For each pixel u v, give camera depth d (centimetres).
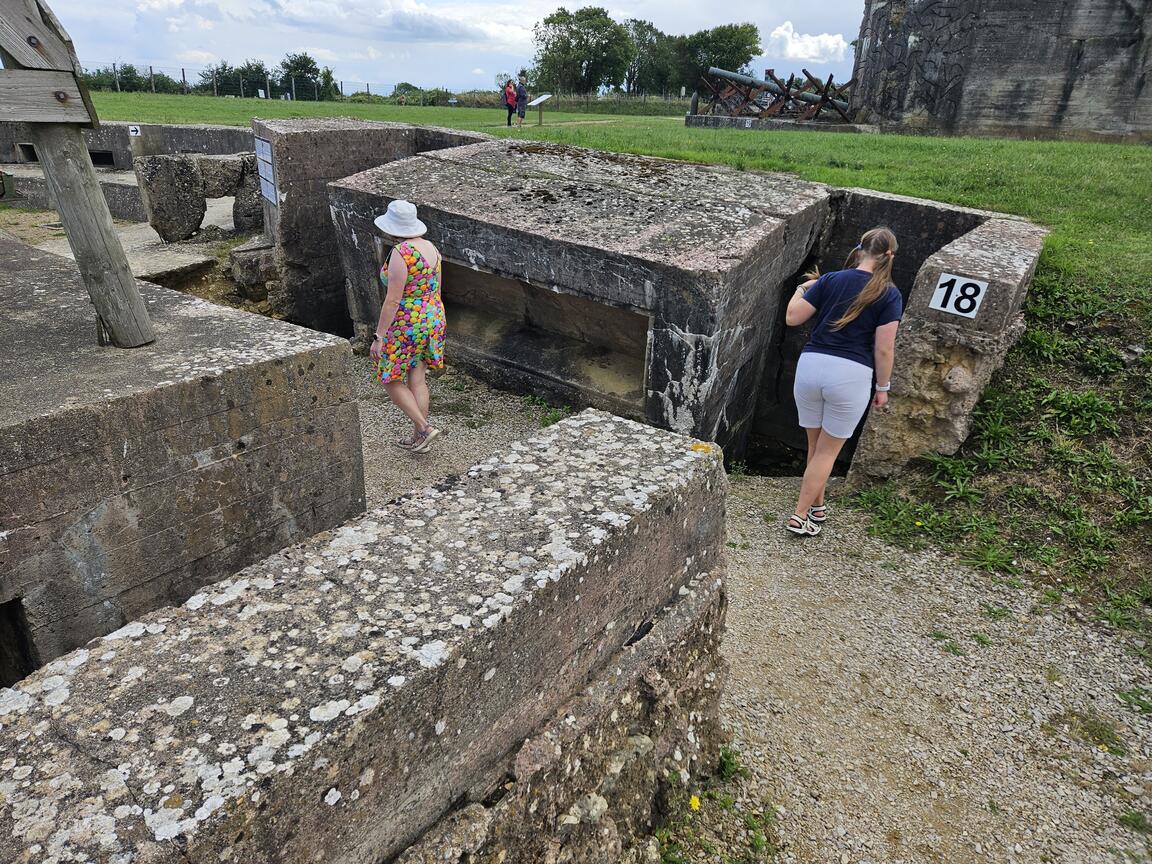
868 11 1611
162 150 1327
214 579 353
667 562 245
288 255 792
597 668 226
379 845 163
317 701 150
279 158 749
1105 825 282
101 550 307
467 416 624
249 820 132
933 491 468
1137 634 363
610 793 225
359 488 409
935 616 385
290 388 355
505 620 177
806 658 360
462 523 211
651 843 237
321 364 366
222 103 2322
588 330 640
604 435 268
